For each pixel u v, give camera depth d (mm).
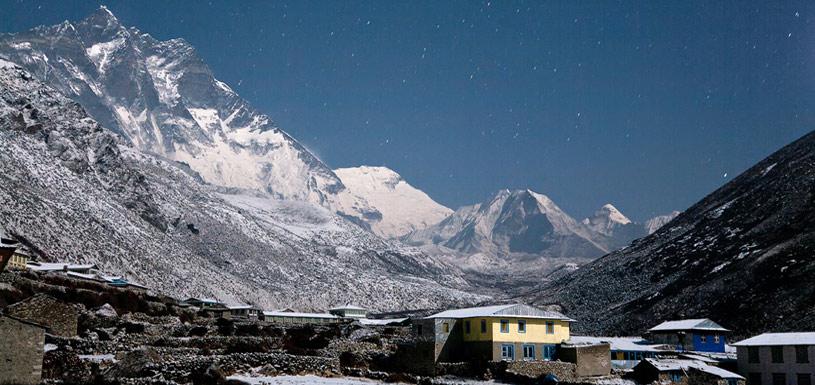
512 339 89688
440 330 90125
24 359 49188
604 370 91250
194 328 83750
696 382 92375
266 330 92062
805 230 191750
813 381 95062
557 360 90562
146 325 80125
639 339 120250
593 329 195125
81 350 64062
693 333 122375
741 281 176500
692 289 188750
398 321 135125
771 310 153625
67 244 199125
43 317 66750
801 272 165250
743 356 101875
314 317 148375
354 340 93188
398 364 83750
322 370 71125
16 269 96688
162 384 53375
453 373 85375
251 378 63875
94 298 95250
